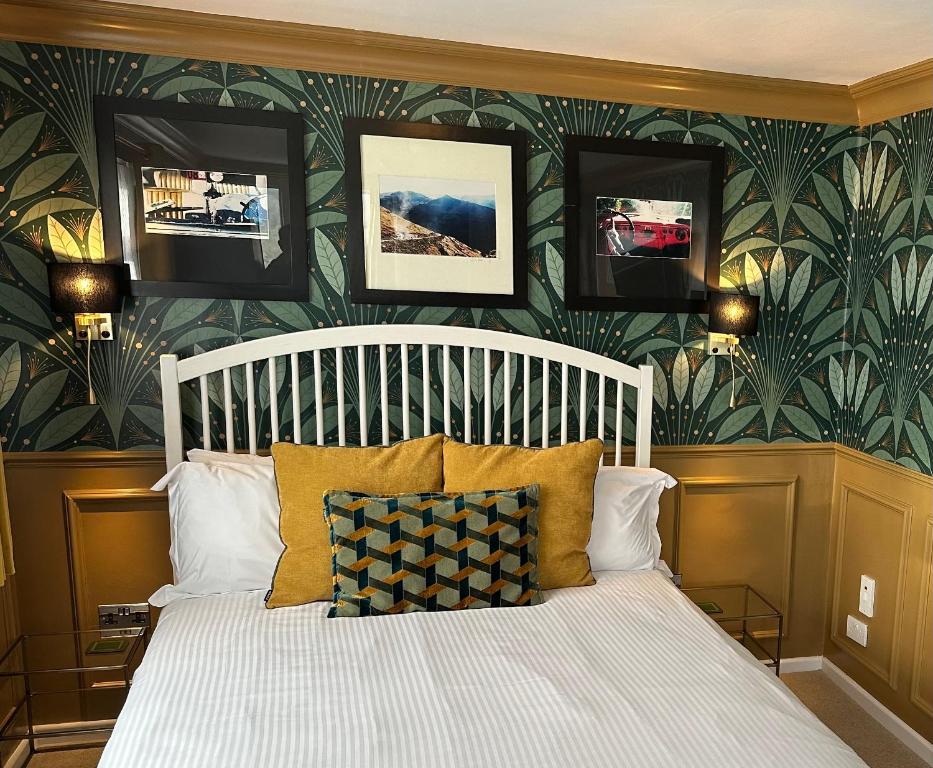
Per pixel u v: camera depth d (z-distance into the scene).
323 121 2.42
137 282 2.36
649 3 2.05
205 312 2.43
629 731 1.45
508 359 2.57
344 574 1.96
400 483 2.15
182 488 2.14
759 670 1.74
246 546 2.11
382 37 2.33
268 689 1.59
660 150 2.66
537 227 2.62
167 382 2.33
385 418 2.51
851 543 2.91
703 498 2.91
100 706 2.51
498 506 2.06
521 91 2.54
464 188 2.54
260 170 2.40
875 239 2.75
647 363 2.78
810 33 2.24
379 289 2.53
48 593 2.44
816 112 2.78
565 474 2.22
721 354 2.83
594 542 2.34
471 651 1.78
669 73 2.57
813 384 2.96
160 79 2.30
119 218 2.32
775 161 2.78
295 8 2.14
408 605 1.98
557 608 2.04
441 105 2.50
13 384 2.32
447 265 2.56
